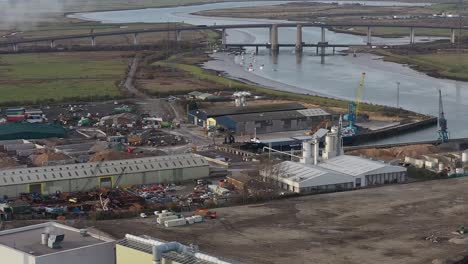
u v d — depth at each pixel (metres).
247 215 71.06
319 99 150.00
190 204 75.94
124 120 127.25
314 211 72.38
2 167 91.38
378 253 60.16
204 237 64.12
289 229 66.56
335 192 80.44
